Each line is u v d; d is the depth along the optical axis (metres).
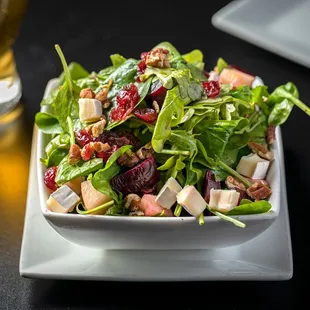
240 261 0.48
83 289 0.49
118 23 0.74
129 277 0.47
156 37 0.73
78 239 0.48
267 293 0.49
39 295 0.49
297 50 0.68
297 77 0.68
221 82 0.56
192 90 0.49
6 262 0.51
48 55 0.71
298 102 0.54
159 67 0.50
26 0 0.61
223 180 0.49
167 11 0.76
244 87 0.52
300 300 0.49
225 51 0.71
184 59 0.54
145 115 0.48
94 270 0.48
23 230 0.53
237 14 0.72
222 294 0.49
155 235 0.46
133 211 0.46
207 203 0.47
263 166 0.50
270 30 0.70
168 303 0.48
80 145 0.49
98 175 0.46
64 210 0.46
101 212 0.46
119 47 0.72
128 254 0.49
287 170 0.58
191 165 0.47
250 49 0.71
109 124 0.49
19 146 0.62
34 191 0.53
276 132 0.56
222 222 0.45
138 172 0.47
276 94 0.56
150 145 0.48
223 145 0.49
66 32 0.73
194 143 0.47
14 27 0.61
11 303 0.48
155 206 0.46
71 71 0.58
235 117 0.50
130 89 0.49
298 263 0.51
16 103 0.65
